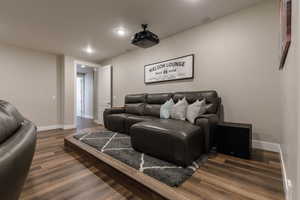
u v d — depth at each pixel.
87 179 1.62
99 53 4.50
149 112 3.20
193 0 2.14
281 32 1.54
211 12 2.45
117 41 3.56
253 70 2.31
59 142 3.00
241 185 1.38
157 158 1.88
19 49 3.87
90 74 6.42
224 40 2.58
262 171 1.63
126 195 1.36
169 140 1.74
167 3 2.19
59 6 2.21
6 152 0.51
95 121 5.68
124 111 3.78
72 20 2.61
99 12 2.38
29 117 4.03
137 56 4.11
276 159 1.93
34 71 4.11
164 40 3.47
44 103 4.29
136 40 2.71
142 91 4.01
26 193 1.38
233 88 2.51
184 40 3.10
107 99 5.04
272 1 2.14
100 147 2.28
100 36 3.28
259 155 2.05
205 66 2.82
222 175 1.55
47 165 1.95
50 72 4.40
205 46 2.80
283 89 1.69
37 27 2.85
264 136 2.25
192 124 2.04
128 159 1.85
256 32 2.27
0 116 0.65
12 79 3.77
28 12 2.35
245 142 1.95
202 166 1.74
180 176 1.48
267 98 2.21
